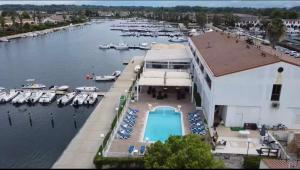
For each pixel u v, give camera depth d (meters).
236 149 38.06
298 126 43.84
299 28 191.62
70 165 33.88
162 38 166.50
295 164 32.50
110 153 36.31
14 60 105.69
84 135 42.00
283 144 40.66
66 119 54.47
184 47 86.31
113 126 41.97
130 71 79.06
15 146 44.75
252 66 41.19
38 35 175.12
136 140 40.59
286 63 40.66
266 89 42.06
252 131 43.03
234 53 52.84
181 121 46.88
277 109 43.03
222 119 45.81
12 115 56.50
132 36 174.38
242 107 43.22
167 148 26.78
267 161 33.12
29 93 65.00
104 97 58.53
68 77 82.69
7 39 152.75
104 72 88.38
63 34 184.38
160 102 55.16
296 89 41.94
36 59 107.50
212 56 54.22
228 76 41.59
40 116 55.91
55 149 43.56
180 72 63.28
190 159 23.81
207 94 46.91
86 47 134.50
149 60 68.56
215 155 36.78
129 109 51.12
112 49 129.00
